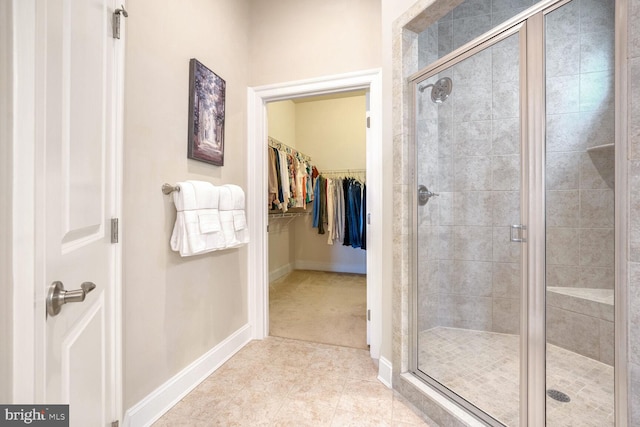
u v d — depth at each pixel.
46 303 0.57
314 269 4.86
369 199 2.06
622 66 0.85
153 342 1.39
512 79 1.65
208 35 1.80
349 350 2.10
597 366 1.54
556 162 1.62
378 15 2.00
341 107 4.77
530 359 1.22
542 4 1.17
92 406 0.87
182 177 1.58
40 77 0.54
